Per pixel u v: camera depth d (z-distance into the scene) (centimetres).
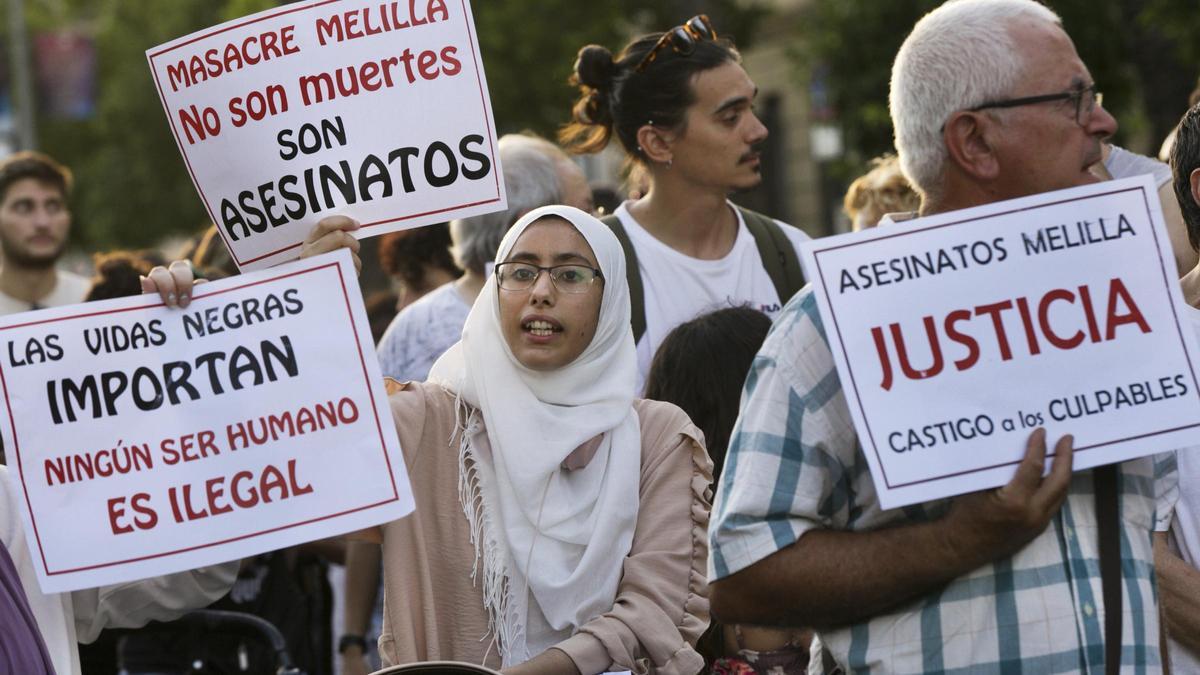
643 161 912
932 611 523
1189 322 520
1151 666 527
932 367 515
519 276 690
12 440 616
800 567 523
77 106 4994
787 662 739
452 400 695
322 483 623
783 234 935
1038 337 517
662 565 669
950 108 532
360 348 630
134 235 4922
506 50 3294
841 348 516
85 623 666
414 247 1166
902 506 527
